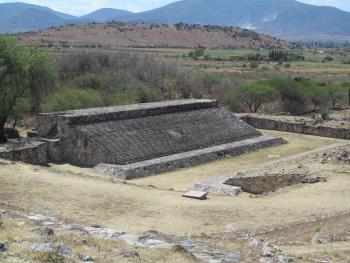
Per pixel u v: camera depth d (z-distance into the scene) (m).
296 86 77.19
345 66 159.00
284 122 55.56
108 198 25.41
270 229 21.17
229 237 19.48
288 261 15.13
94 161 37.81
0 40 44.16
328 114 66.69
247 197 28.22
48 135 40.62
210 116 48.59
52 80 48.19
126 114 42.22
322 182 29.66
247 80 101.50
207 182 31.36
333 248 17.88
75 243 14.38
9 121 55.19
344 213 23.08
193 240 18.22
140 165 36.28
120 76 76.31
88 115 39.78
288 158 38.09
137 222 21.89
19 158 36.12
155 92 73.81
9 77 44.34
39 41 183.75
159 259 13.89
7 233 14.47
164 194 27.50
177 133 43.16
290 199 26.42
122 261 13.12
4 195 24.42
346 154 35.75
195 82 82.62
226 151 42.81
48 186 26.75
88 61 83.69
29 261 12.05
